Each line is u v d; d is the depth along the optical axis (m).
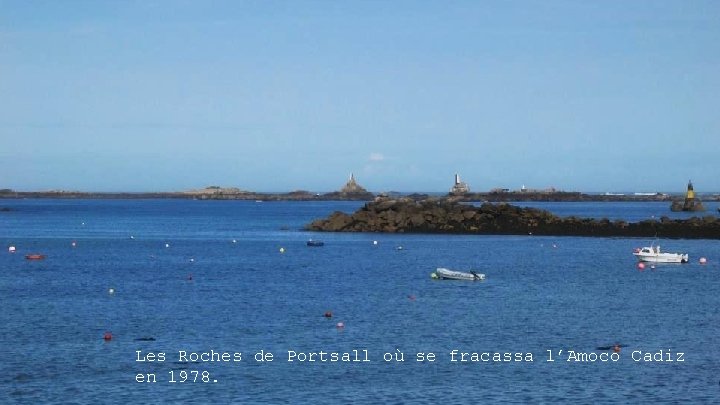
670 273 129.88
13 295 102.75
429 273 130.00
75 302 96.06
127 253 172.75
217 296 101.69
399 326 79.38
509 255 162.50
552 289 109.25
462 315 86.06
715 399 55.03
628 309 90.88
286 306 92.50
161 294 103.75
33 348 68.88
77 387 57.19
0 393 55.72
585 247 180.75
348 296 101.62
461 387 57.34
